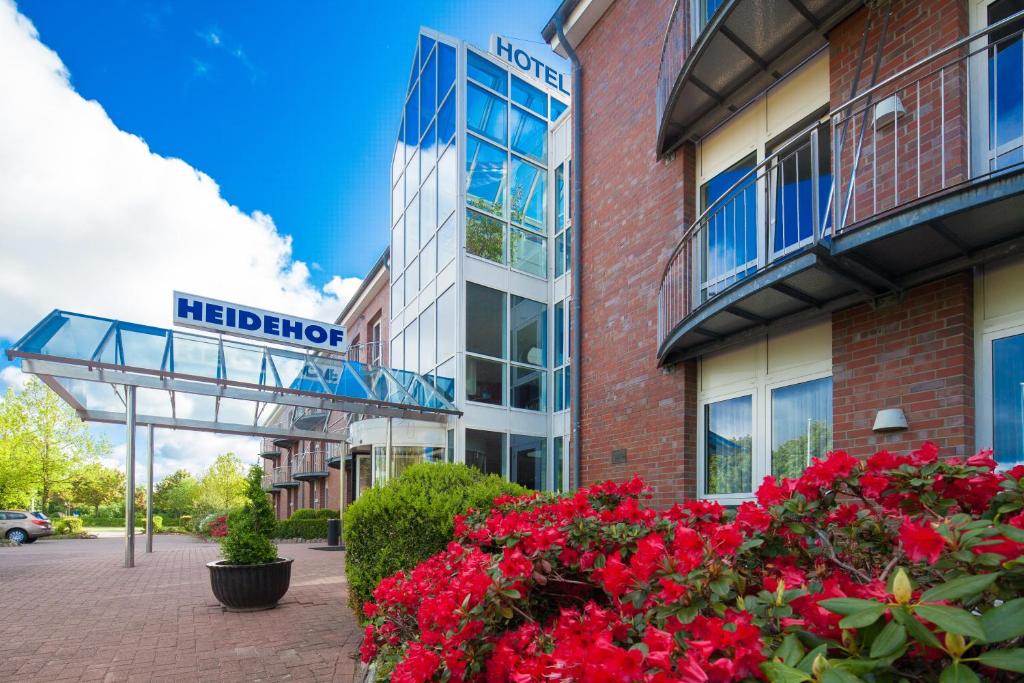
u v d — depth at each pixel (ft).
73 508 153.58
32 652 17.54
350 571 18.29
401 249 56.03
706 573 5.16
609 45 29.96
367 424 50.26
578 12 31.12
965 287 13.57
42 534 80.33
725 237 21.86
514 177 48.73
